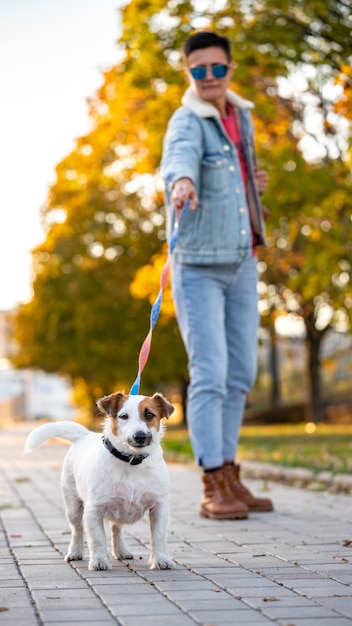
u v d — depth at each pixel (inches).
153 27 653.9
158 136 740.0
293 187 688.4
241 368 297.7
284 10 593.3
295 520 279.4
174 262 289.9
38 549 232.8
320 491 382.6
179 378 1592.0
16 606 163.2
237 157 289.7
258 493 374.3
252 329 297.1
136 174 999.6
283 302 1187.9
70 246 1494.8
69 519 216.5
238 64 613.6
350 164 627.8
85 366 1555.1
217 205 282.4
